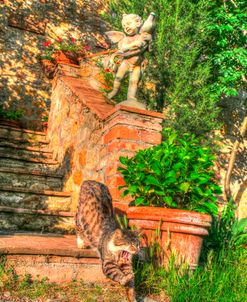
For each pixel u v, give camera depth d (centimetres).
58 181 637
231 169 903
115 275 312
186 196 397
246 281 391
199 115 713
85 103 568
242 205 1005
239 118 1028
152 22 482
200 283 351
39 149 725
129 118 459
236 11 755
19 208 491
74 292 322
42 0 926
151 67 693
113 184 443
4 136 738
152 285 350
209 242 479
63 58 805
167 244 365
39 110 888
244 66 771
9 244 347
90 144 538
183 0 693
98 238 340
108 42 994
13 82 868
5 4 880
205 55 793
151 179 381
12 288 309
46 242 389
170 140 429
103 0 1009
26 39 895
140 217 373
